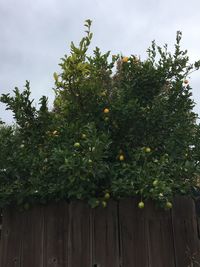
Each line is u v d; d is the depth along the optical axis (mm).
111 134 3602
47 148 3473
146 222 3281
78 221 3260
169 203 3109
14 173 3254
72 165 2957
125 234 3248
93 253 3207
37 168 3260
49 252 3240
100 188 3295
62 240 3244
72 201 3285
